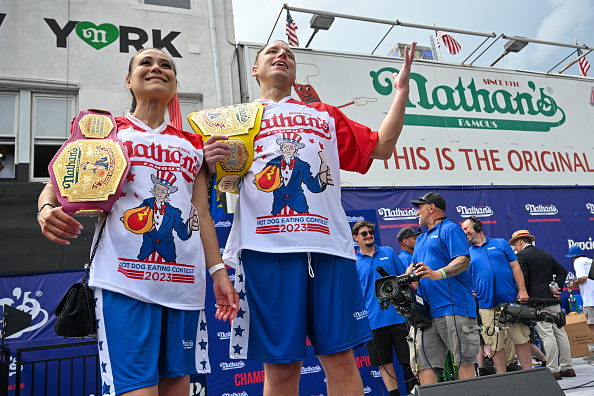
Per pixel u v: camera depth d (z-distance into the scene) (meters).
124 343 1.51
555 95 9.31
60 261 5.60
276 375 1.88
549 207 8.30
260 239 1.88
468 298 3.58
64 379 4.31
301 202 1.89
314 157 1.97
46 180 6.46
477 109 8.63
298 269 1.86
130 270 1.59
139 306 1.57
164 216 1.69
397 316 4.35
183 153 1.82
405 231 5.33
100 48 7.00
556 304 4.64
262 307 1.87
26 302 5.17
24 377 4.23
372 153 2.16
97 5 7.16
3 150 6.41
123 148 1.70
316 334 1.86
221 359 4.02
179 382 1.65
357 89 7.91
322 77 7.76
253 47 7.61
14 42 6.65
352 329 1.85
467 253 3.53
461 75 8.75
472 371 3.50
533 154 8.73
